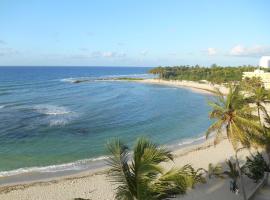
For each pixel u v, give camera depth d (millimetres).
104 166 36656
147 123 61969
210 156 40156
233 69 166125
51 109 74875
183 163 37406
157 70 190375
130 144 46094
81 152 42062
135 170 12047
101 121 62281
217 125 23891
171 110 79438
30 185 30969
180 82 170125
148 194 11727
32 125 56875
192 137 52125
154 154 12086
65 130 53875
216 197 27641
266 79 107375
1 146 44125
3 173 34250
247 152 40750
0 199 27734
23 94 106438
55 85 147750
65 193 29219
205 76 171125
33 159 39062
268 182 27734
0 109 73062
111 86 149375
